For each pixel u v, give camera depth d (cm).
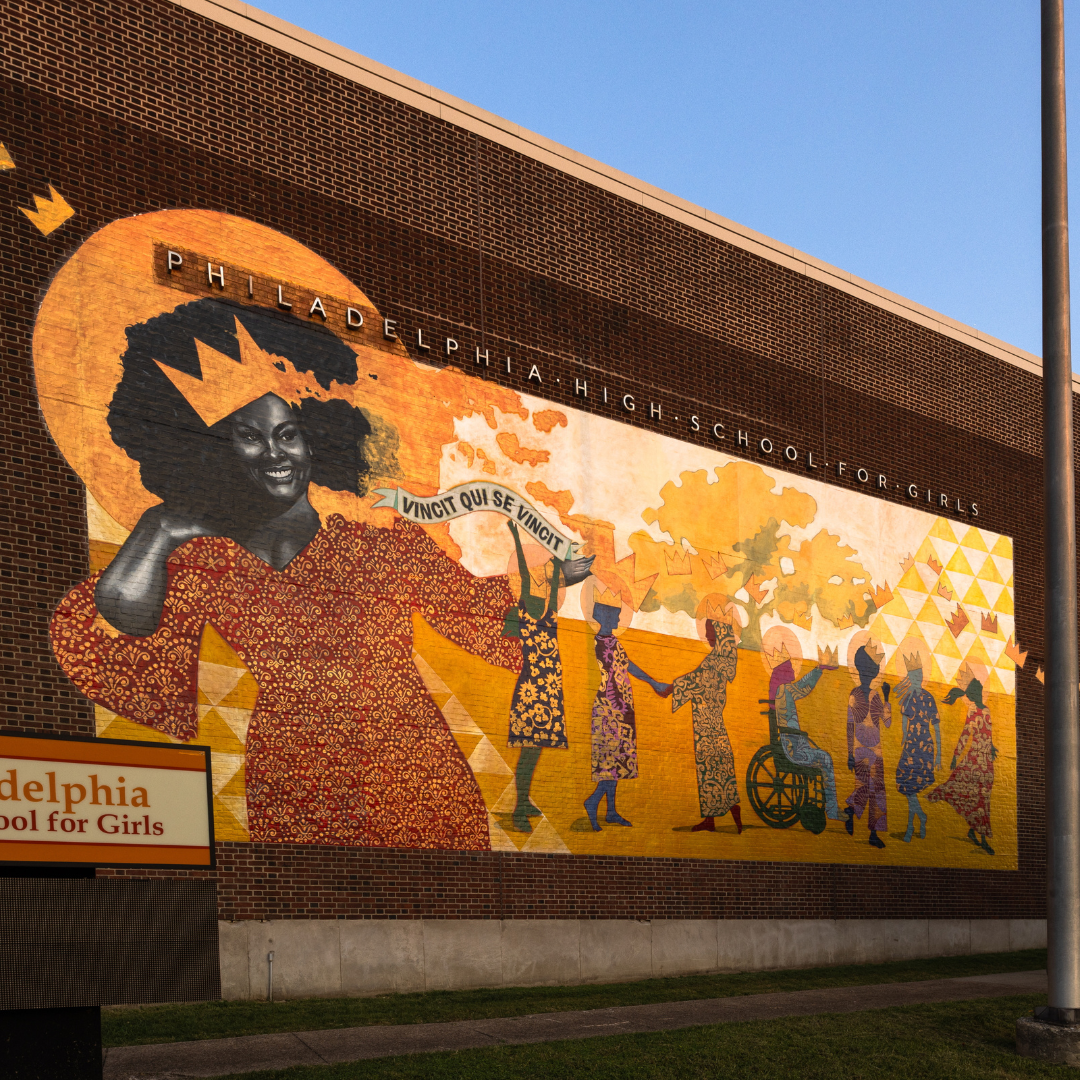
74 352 1551
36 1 1605
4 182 1538
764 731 2234
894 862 2408
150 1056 1185
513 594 1920
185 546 1598
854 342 2586
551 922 1859
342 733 1691
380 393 1831
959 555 2700
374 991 1650
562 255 2111
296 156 1811
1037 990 1900
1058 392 1407
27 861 816
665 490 2170
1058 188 1436
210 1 1766
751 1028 1377
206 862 891
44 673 1458
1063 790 1330
